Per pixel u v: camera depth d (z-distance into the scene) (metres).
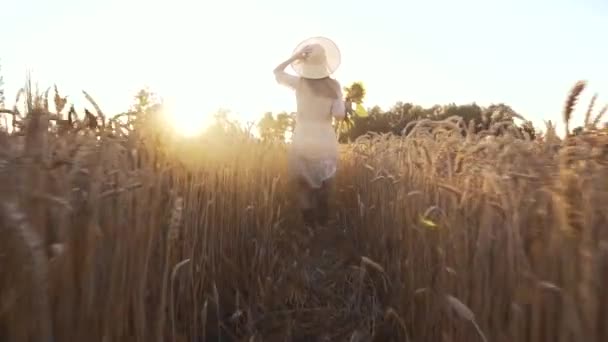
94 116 2.73
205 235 3.99
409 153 4.14
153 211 2.71
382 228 4.86
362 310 4.14
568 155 2.03
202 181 4.18
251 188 5.14
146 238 2.63
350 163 8.87
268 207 5.16
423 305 3.30
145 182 2.64
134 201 2.55
